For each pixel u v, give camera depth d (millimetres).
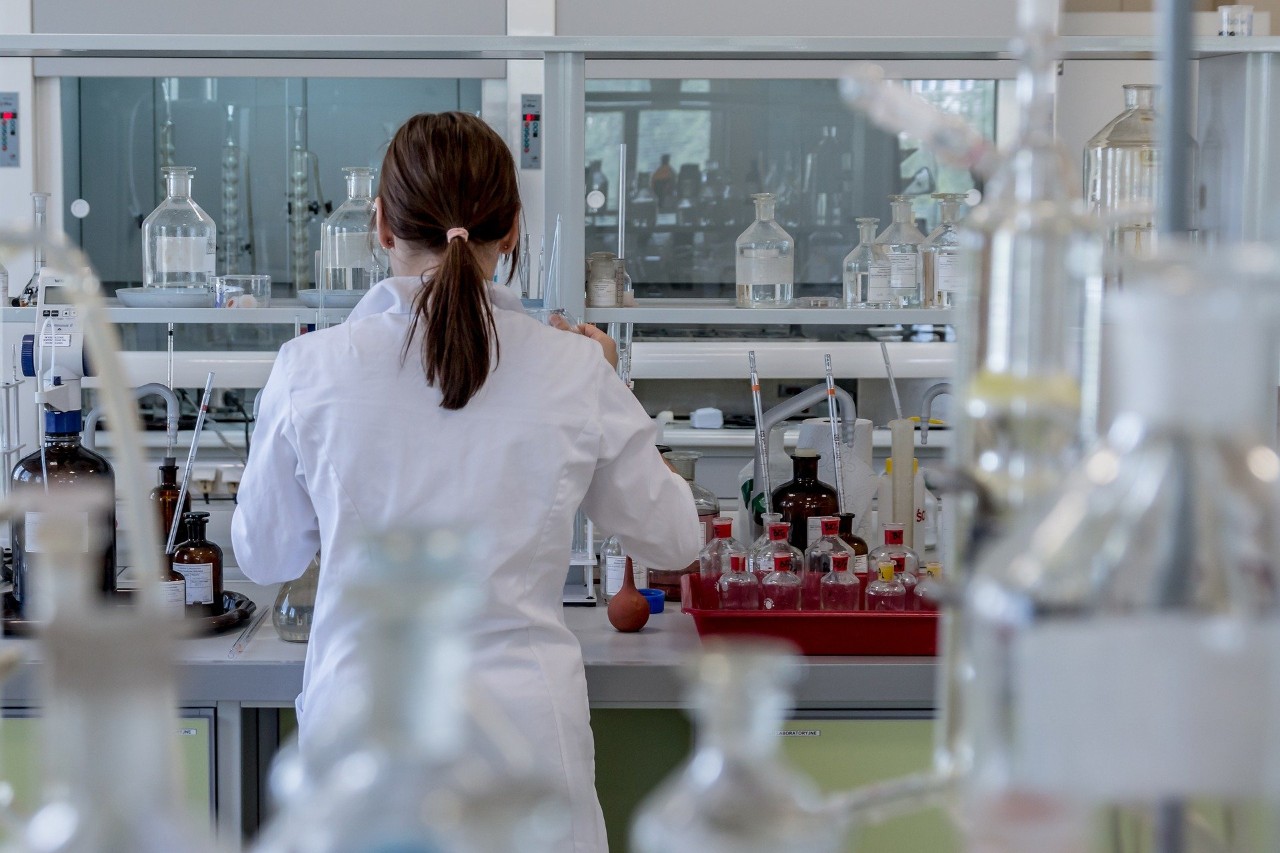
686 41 2396
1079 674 464
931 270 2557
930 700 2127
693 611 2154
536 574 1774
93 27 3410
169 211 2553
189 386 3320
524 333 1837
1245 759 457
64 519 462
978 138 638
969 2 3482
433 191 1858
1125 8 4082
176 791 453
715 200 3496
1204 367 462
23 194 3357
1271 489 462
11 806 547
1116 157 2336
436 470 1742
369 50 2398
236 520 1876
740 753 455
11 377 2775
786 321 2457
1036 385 603
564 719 1755
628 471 1886
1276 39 2377
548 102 2441
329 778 445
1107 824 487
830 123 3479
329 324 2461
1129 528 470
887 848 1320
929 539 2793
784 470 2816
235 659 2125
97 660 430
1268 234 2312
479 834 423
